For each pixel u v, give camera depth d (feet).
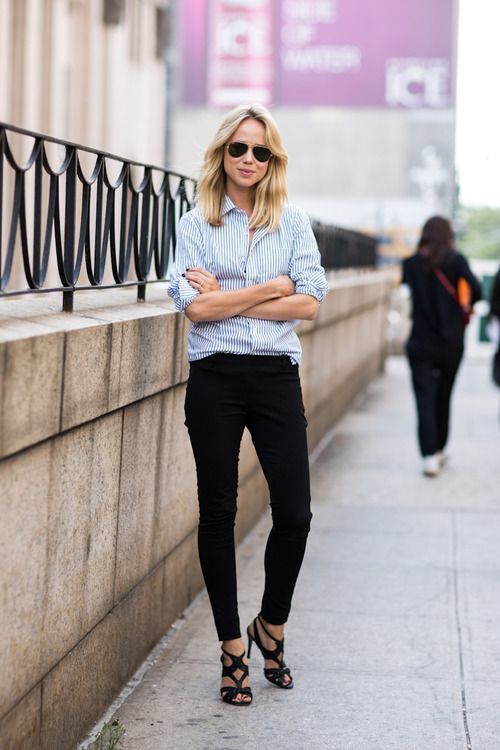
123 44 75.61
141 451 17.54
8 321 13.33
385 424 45.57
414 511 30.37
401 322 78.64
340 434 42.75
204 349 16.02
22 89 53.57
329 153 150.20
